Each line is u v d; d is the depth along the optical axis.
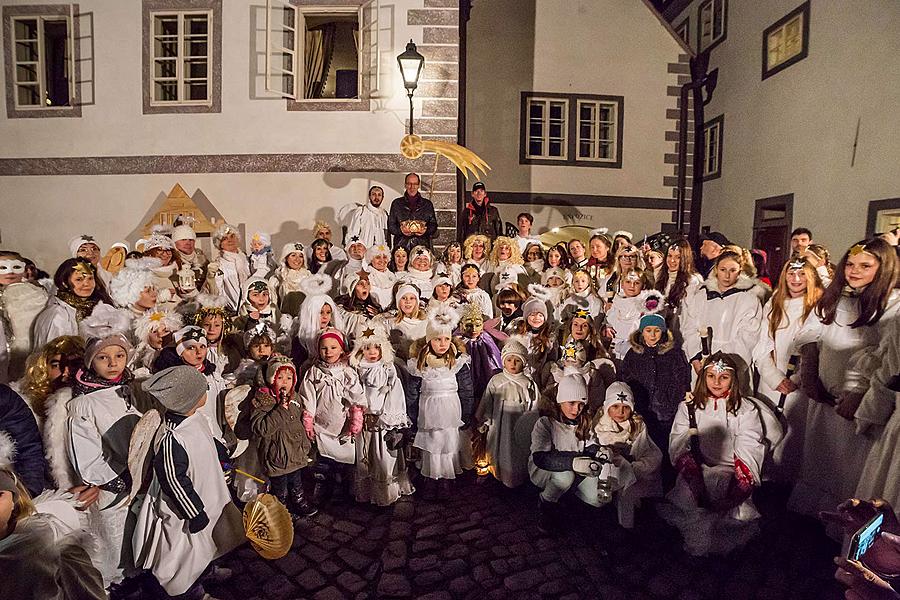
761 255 7.14
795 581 3.30
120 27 9.17
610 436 3.88
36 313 4.09
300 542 3.77
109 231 9.33
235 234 6.81
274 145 9.18
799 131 9.79
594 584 3.28
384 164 9.12
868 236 8.16
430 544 3.75
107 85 9.22
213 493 3.13
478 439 4.69
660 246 9.20
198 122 9.18
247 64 9.14
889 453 3.12
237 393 3.91
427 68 9.03
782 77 10.29
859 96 8.38
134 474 2.91
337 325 5.16
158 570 2.92
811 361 4.08
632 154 13.51
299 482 4.10
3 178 9.39
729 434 3.69
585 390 3.90
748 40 11.45
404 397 4.45
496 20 13.12
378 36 9.03
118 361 3.08
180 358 3.77
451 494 4.55
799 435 4.44
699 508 3.56
